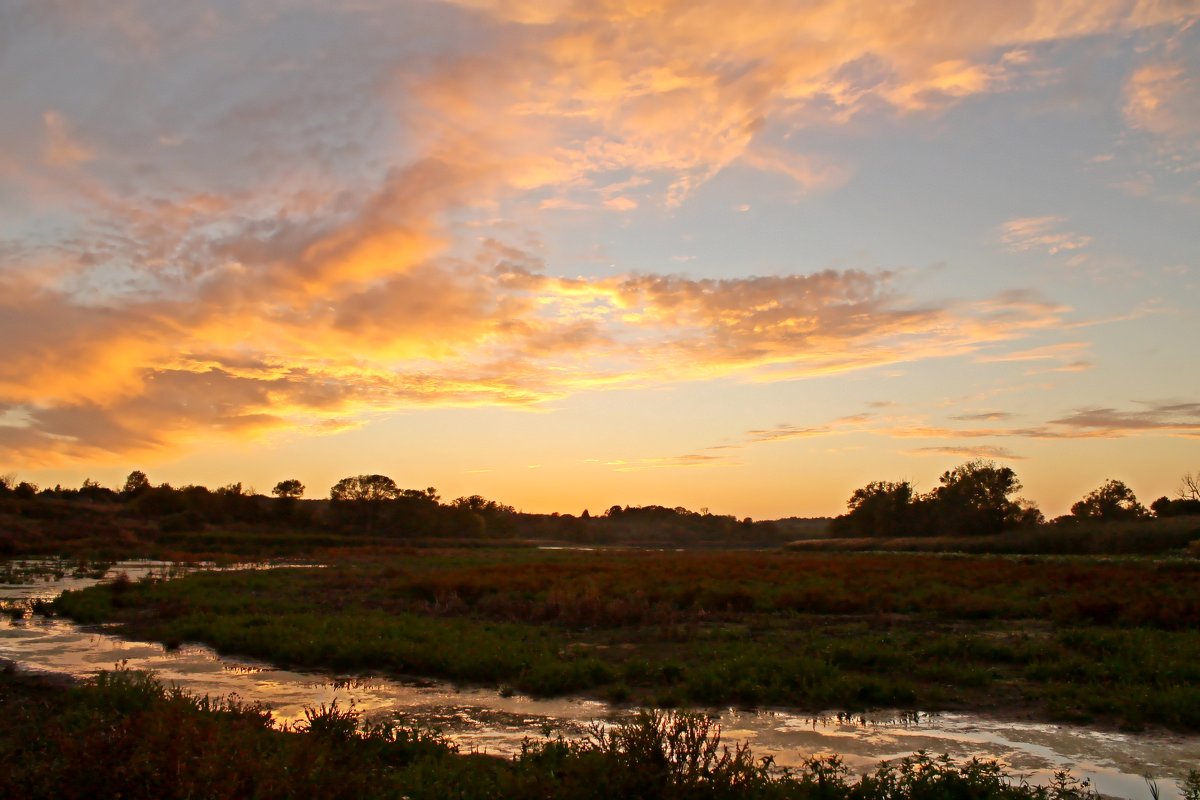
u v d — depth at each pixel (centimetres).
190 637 1978
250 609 2478
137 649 1847
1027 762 993
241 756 668
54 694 1311
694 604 2555
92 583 3678
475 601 2753
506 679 1498
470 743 1071
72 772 613
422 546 9794
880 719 1203
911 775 807
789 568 4375
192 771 625
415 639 1828
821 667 1428
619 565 4656
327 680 1502
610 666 1555
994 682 1438
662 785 661
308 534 10256
